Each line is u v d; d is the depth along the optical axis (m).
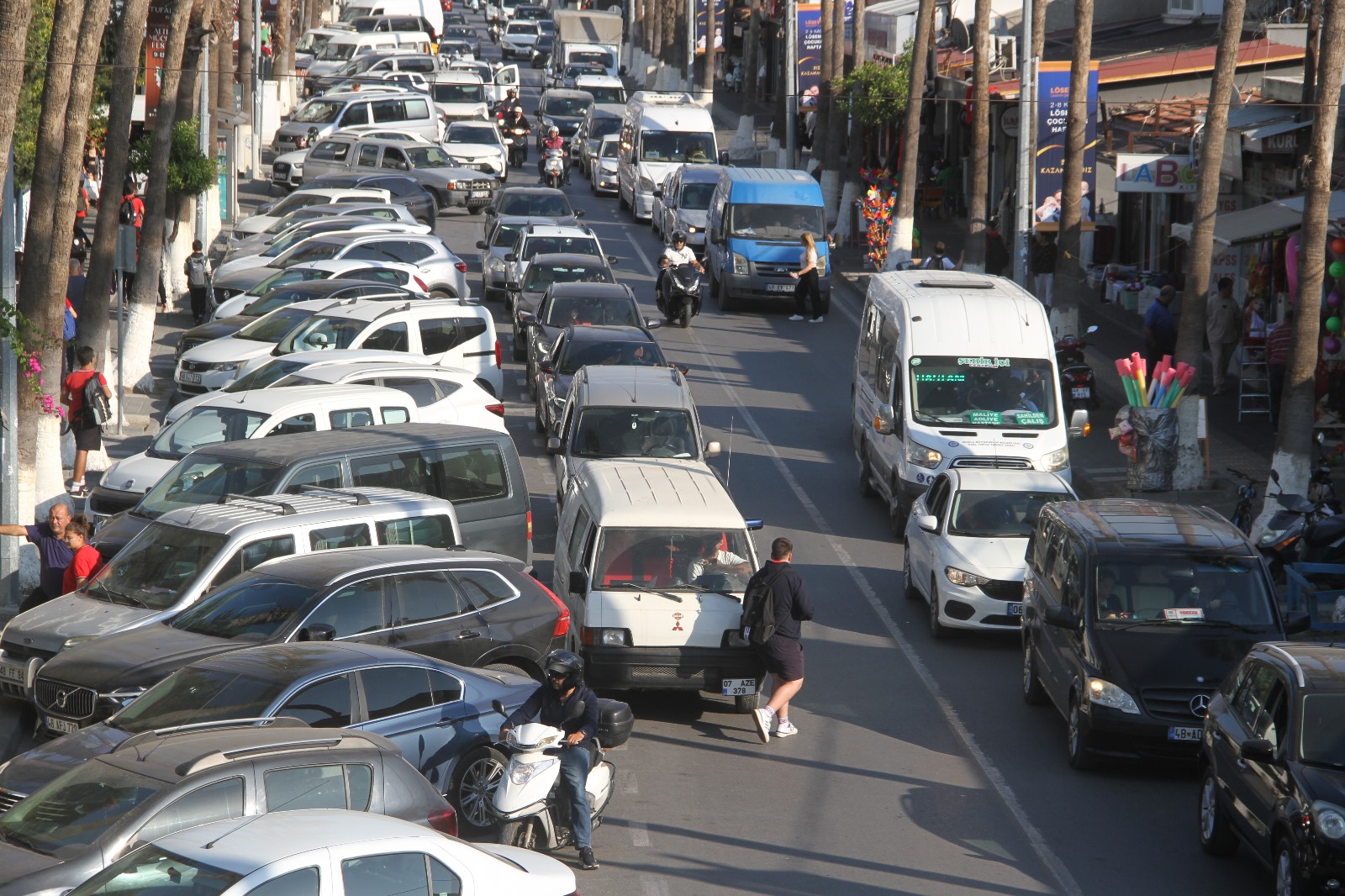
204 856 29.52
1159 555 55.59
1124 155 118.25
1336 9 73.25
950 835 47.22
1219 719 46.19
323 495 59.09
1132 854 46.19
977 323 85.38
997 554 66.56
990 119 178.12
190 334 102.31
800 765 53.19
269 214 148.50
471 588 51.91
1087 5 114.06
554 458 94.06
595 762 45.03
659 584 56.94
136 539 56.06
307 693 42.03
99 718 46.09
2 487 66.69
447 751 44.00
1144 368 87.06
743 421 105.50
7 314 62.50
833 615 70.31
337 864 29.69
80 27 72.88
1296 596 65.69
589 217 188.88
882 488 85.81
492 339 100.50
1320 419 89.62
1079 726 52.53
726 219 141.12
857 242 176.62
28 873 32.97
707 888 42.34
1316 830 38.41
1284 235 93.31
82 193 134.00
